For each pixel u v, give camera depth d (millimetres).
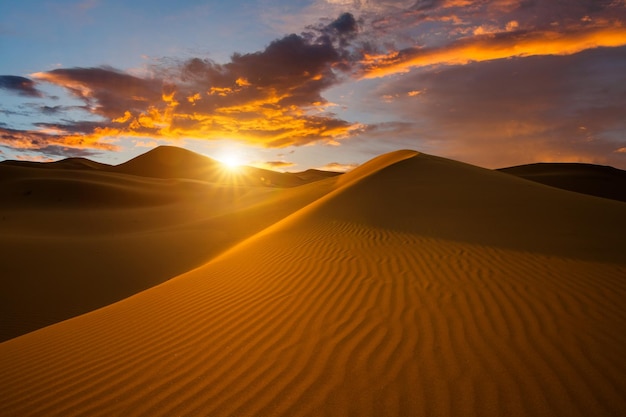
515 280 6262
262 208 37188
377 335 4715
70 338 5887
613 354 3984
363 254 8734
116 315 6793
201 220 32656
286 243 11172
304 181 140125
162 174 113688
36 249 19000
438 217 12500
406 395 3523
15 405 4027
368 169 40250
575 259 7293
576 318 4824
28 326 11227
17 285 14289
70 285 14672
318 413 3369
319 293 6430
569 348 4133
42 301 13125
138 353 4961
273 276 7832
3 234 23469
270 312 5836
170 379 4195
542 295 5586
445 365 3953
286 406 3504
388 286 6430
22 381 4559
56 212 39594
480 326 4746
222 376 4133
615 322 4680
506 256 7691
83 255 18688
